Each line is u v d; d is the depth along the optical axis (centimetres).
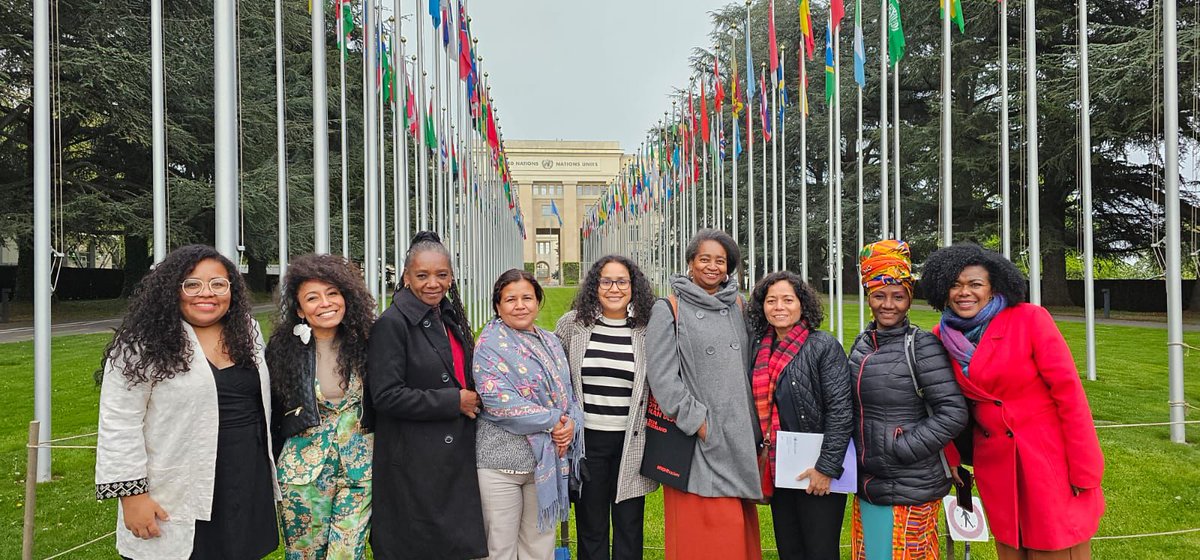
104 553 426
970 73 2052
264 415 279
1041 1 1884
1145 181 2003
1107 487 530
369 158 952
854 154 2848
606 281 344
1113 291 2359
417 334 308
